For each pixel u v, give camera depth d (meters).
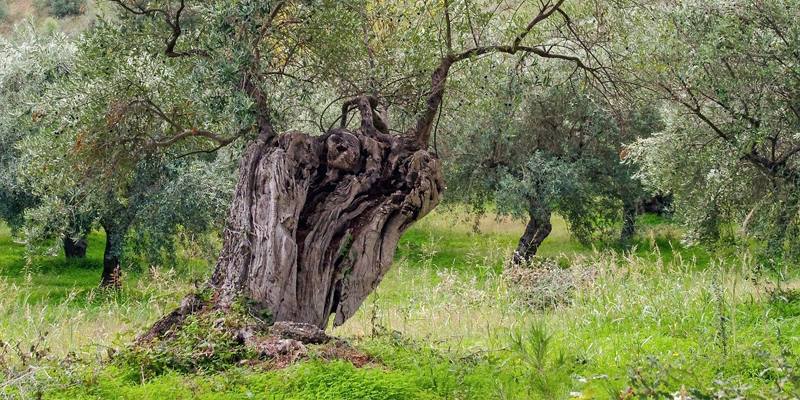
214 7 8.01
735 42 10.45
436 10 9.01
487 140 19.53
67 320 10.79
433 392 6.05
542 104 19.38
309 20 8.69
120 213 16.16
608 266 12.58
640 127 19.94
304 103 9.44
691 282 11.05
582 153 20.91
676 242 24.48
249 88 8.28
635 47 10.26
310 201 8.18
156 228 15.90
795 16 10.59
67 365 6.83
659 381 5.31
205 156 15.92
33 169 9.27
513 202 19.94
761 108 10.85
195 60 8.75
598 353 8.02
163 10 8.55
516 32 9.07
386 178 8.48
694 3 10.84
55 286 20.48
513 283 12.03
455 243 26.22
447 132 18.47
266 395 5.92
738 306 9.92
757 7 10.77
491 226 28.12
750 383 6.40
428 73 8.92
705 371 6.67
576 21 9.98
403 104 9.15
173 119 9.45
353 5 8.66
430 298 11.98
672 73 11.02
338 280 7.97
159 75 9.02
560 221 30.03
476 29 9.37
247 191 7.89
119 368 6.69
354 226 8.12
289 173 7.84
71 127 8.78
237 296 7.35
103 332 9.66
